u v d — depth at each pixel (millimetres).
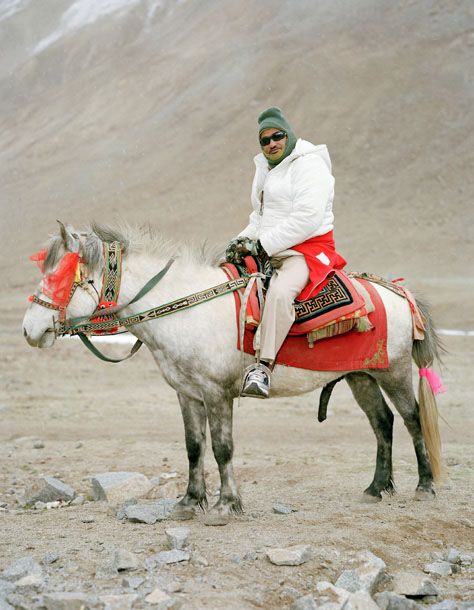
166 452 8898
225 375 5473
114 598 3963
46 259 5488
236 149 67188
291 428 10500
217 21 100000
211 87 81875
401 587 4363
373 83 69625
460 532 5332
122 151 74812
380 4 84125
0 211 67625
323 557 4652
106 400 13250
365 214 50906
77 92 96438
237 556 4629
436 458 6094
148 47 100938
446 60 69812
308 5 91875
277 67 78000
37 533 5246
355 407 12156
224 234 52531
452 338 20656
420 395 6164
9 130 93000
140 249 5668
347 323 5672
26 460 8602
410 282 33344
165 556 4566
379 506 6031
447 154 56875
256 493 6727
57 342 21047
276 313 5434
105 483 6613
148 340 5574
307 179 5637
